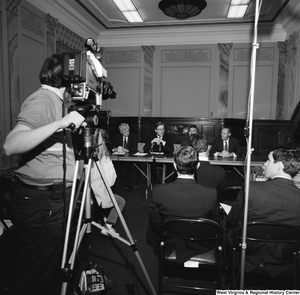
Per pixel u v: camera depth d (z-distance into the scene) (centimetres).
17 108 422
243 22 611
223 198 257
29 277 124
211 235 161
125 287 195
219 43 668
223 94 681
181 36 680
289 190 154
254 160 379
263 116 674
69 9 542
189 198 169
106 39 709
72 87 116
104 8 553
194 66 688
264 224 148
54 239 124
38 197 121
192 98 696
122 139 516
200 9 491
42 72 126
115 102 727
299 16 540
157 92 708
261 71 665
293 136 520
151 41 696
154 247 262
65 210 120
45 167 121
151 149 472
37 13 467
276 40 654
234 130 654
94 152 132
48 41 500
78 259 233
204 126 660
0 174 297
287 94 634
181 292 190
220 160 378
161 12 567
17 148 101
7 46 400
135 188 489
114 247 259
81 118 108
